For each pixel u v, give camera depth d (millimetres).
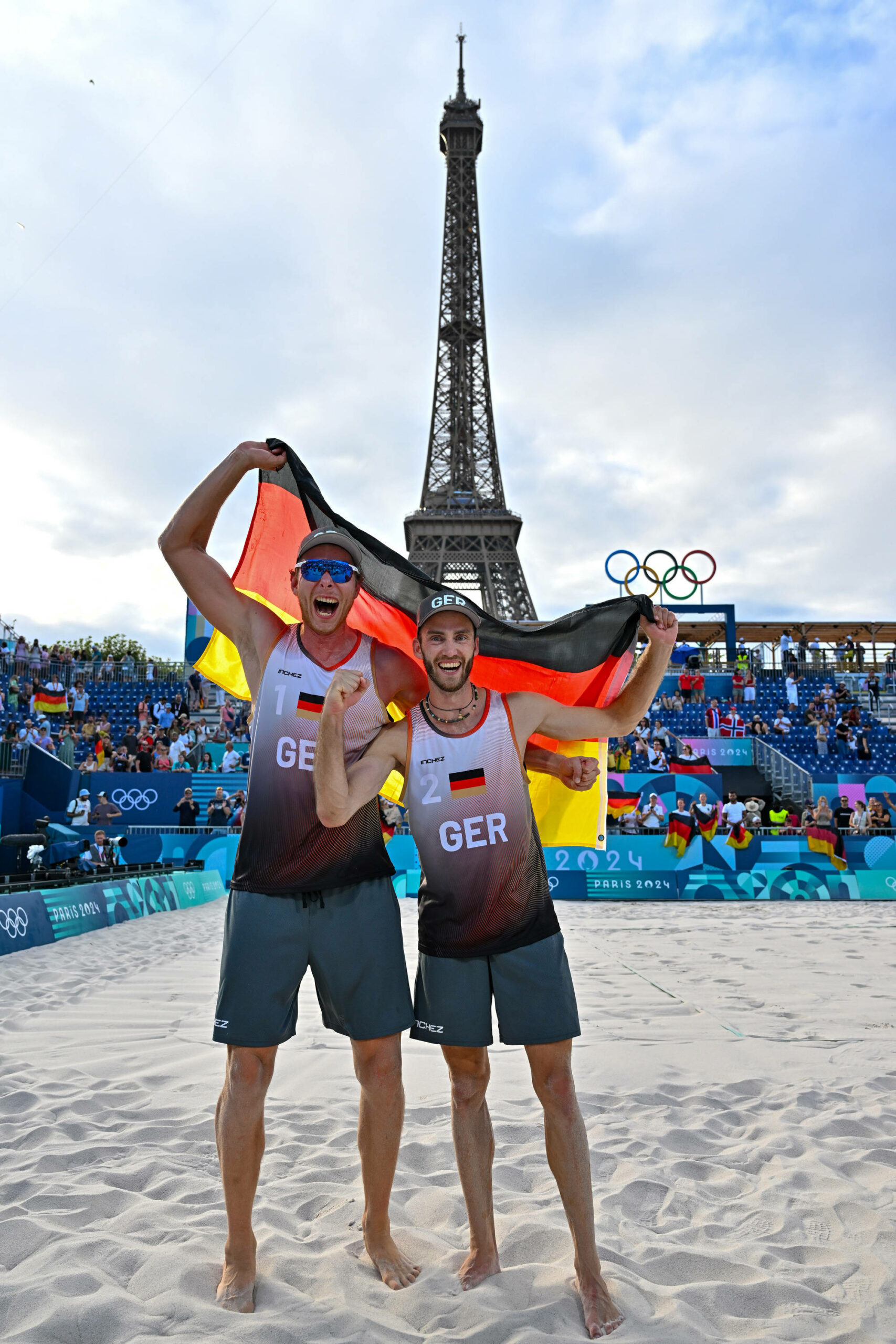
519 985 2502
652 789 19891
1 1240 2516
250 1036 2441
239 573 3564
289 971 2529
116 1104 3910
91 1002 6207
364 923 2561
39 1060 4617
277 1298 2244
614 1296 2277
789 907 15383
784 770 23156
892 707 28844
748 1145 3480
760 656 29812
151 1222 2658
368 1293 2320
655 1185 3041
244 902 2568
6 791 19266
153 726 23969
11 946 8781
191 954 8773
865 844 17531
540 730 2867
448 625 2592
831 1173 3133
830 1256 2545
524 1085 4414
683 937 10578
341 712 2336
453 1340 2082
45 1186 2928
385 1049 2543
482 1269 2430
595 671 3268
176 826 18609
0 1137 3457
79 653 26984
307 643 2793
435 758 2648
